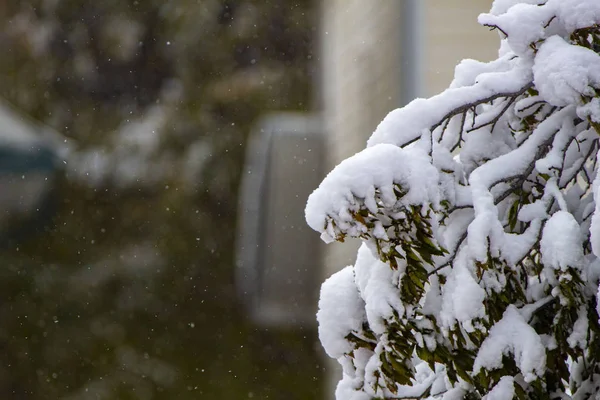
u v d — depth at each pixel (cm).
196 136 2275
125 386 1769
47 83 2684
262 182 1853
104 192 2256
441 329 328
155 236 2139
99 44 2630
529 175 352
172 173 2228
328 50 1778
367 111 1195
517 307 347
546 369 340
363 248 347
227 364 1755
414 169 319
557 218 329
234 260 2036
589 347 341
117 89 2666
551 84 333
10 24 2677
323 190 313
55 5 2641
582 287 329
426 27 836
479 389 338
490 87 346
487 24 348
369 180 312
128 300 1995
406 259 318
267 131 1947
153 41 2573
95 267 2094
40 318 1992
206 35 2425
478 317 316
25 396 1812
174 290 2000
